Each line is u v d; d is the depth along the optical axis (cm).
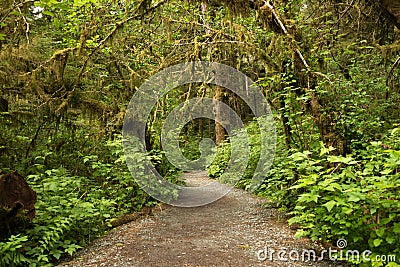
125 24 667
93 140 740
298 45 584
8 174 396
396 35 709
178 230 550
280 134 745
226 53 851
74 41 744
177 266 386
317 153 540
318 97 547
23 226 410
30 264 371
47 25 781
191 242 479
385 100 654
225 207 719
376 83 679
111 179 713
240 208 701
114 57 771
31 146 666
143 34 854
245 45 647
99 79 765
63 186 500
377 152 456
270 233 505
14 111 630
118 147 678
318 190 352
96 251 445
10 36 629
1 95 612
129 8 733
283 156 658
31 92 618
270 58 620
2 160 620
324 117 530
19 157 653
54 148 700
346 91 568
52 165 685
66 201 472
